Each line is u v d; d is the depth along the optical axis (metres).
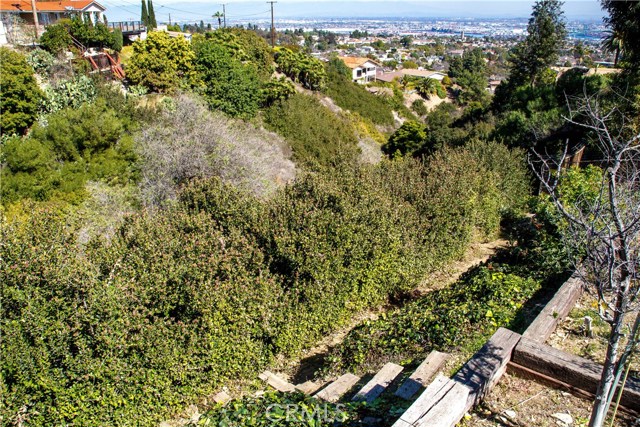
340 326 8.46
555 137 18.48
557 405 4.41
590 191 8.05
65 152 16.39
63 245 7.17
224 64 25.70
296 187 9.62
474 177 11.57
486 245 12.15
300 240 7.52
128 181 16.64
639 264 3.47
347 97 41.81
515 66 35.81
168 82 24.02
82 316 5.55
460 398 3.89
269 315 6.88
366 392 5.08
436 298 7.94
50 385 5.29
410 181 10.87
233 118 24.95
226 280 6.80
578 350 5.37
